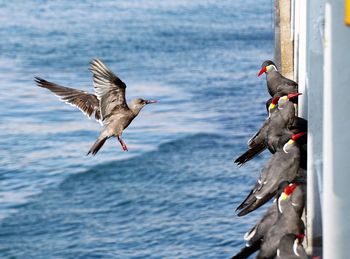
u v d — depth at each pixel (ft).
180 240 90.12
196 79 169.78
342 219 21.44
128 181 111.45
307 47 33.73
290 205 31.99
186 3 256.32
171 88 164.86
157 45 202.49
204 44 202.80
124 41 206.08
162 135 131.03
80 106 34.60
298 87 45.78
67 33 214.28
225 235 88.74
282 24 57.82
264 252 30.94
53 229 96.84
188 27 222.89
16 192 108.37
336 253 21.53
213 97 156.25
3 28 219.00
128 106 34.53
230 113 144.77
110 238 93.04
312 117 30.55
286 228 31.32
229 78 170.09
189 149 124.06
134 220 97.81
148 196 105.40
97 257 89.35
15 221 99.04
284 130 40.60
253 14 241.96
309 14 31.22
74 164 118.52
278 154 36.86
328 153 21.36
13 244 93.66
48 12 240.73
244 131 135.13
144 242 90.94
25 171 116.16
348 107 21.20
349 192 21.35
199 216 96.43
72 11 242.99
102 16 236.43
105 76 33.68
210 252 85.66
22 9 243.40
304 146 37.22
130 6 250.98
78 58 191.31
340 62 21.15
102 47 200.54
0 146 126.93
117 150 123.54
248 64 183.01
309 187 30.91
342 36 21.08
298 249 29.22
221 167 114.83
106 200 105.60
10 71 177.37
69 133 133.08
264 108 147.95
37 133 133.28
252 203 35.96
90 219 99.25
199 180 110.22
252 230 33.32
